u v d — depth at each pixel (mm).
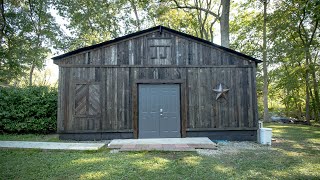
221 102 8289
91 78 8141
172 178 4012
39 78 26641
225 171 4441
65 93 8055
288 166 4824
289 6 14844
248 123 8227
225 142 7766
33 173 4215
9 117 9258
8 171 4320
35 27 17469
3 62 15594
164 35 8406
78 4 17172
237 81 8367
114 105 8125
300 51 15234
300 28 16078
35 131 9523
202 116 8211
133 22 20000
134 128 8070
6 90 9711
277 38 16844
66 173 4234
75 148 6078
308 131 11438
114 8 18375
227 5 12391
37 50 17031
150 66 8266
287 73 18734
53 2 17047
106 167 4613
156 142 6934
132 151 6012
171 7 16625
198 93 8281
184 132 8133
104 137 8031
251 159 5406
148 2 17047
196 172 4355
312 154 6008
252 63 8445
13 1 15141
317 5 5570
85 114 8023
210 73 8359
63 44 19047
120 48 8289
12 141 7176
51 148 6039
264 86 17750
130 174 4203
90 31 19484
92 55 8203
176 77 8289
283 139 8680
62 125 7957
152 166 4711
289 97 21422
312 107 20359
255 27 19078
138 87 8273
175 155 5723
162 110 8234
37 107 9406
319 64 17047
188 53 8383
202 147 6496
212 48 8438
